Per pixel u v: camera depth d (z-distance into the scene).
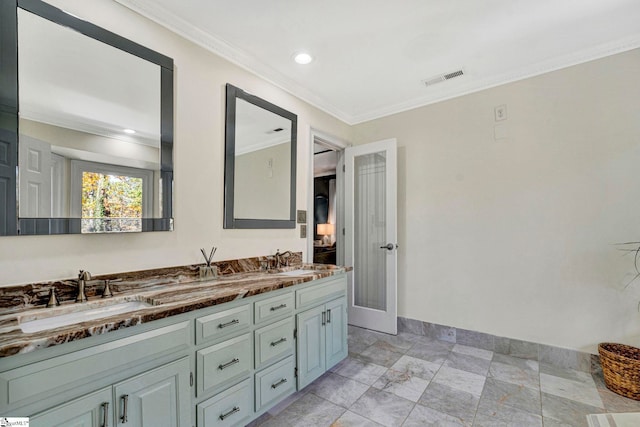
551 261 2.44
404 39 2.11
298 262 2.77
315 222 7.03
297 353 1.95
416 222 3.14
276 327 1.79
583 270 2.32
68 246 1.44
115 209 1.58
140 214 1.68
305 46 2.18
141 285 1.67
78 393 1.02
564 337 2.38
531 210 2.53
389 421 1.73
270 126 2.52
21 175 1.30
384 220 3.33
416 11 1.82
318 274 2.16
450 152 2.95
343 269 2.40
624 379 1.94
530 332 2.52
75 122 1.46
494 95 2.71
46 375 0.95
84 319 1.34
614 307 2.20
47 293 1.36
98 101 1.54
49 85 1.39
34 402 0.93
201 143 2.00
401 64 2.44
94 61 1.53
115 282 1.57
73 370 1.01
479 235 2.78
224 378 1.49
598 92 2.27
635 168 2.15
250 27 1.96
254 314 1.67
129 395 1.14
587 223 2.30
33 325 1.22
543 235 2.48
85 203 1.48
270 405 1.75
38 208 1.34
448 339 2.92
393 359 2.53
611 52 2.21
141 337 1.18
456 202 2.91
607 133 2.24
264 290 1.69
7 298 1.26
